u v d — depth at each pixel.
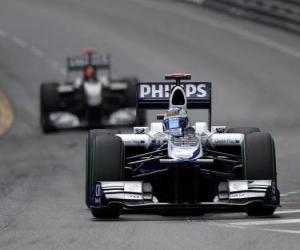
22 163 72.94
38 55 147.25
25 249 34.06
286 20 157.00
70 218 43.00
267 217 41.31
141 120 96.88
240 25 162.12
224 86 121.94
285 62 135.38
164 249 32.69
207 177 44.09
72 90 97.25
